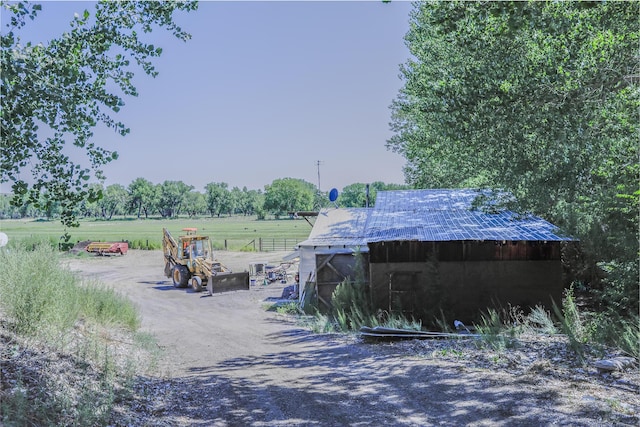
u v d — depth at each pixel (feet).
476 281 54.39
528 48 36.86
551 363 27.14
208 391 25.90
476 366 27.66
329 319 59.06
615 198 34.83
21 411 16.87
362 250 68.03
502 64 36.96
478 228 55.83
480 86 36.60
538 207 40.73
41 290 29.71
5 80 18.02
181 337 46.37
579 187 38.70
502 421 19.13
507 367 26.96
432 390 23.93
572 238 44.98
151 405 22.91
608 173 36.68
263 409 22.70
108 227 432.25
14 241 35.63
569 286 58.13
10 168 20.44
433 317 54.29
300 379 28.30
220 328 52.65
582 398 20.94
